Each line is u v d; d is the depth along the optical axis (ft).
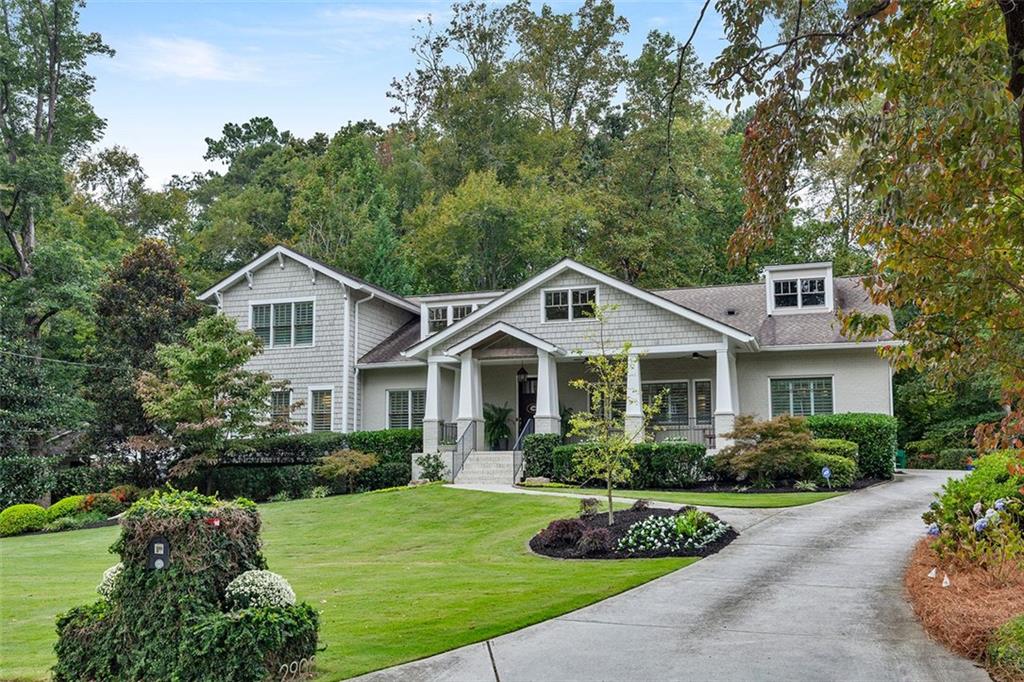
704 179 146.00
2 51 110.32
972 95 21.98
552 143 161.48
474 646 29.76
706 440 86.33
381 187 161.07
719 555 45.11
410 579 43.78
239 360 87.76
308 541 60.75
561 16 169.78
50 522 80.48
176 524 25.90
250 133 248.73
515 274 141.28
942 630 28.73
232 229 171.53
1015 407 26.35
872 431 80.53
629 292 88.02
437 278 145.48
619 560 45.96
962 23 24.43
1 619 38.63
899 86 25.36
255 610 25.85
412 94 183.11
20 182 106.42
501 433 94.43
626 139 152.56
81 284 106.73
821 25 28.81
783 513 57.52
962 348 26.78
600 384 61.82
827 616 32.55
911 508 59.26
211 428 85.25
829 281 93.04
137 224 172.76
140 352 98.22
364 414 104.53
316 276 104.58
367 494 80.79
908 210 23.88
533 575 43.09
